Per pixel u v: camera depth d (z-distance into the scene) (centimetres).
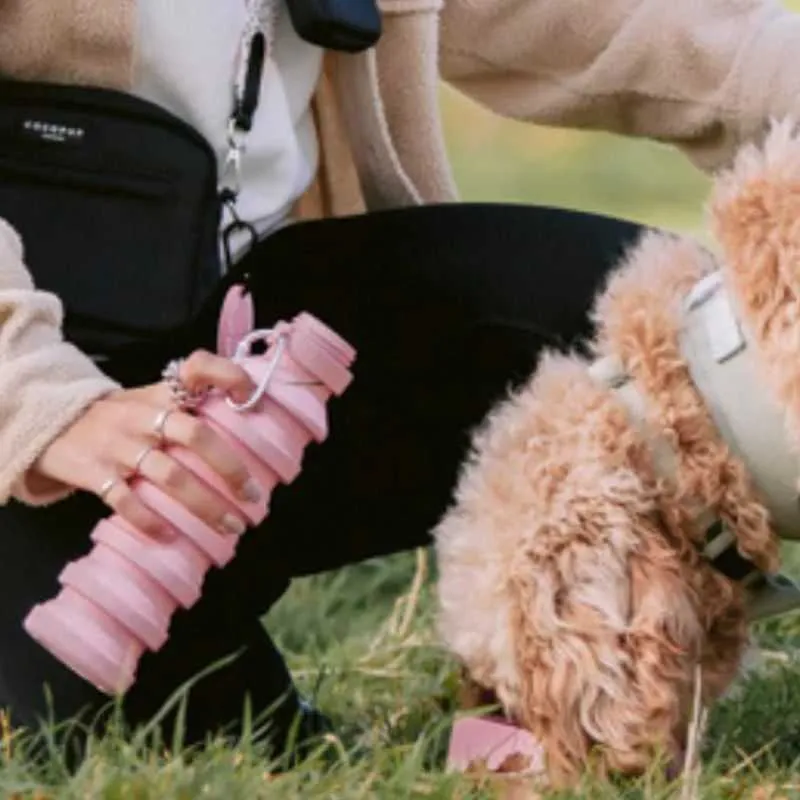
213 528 352
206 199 388
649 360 367
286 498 400
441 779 356
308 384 357
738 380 362
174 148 386
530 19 447
